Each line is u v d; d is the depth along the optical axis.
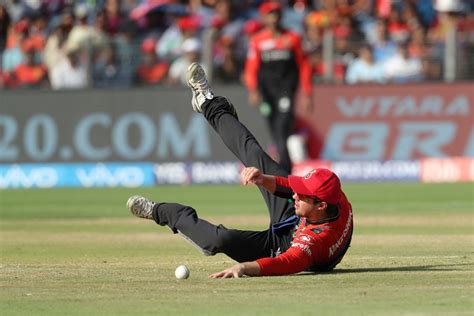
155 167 69.06
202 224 24.75
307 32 75.94
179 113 68.94
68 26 73.44
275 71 59.69
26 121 70.44
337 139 67.50
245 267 23.48
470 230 38.12
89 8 79.75
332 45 69.00
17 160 70.56
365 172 67.25
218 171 68.50
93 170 69.69
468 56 68.06
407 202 52.28
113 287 22.62
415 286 22.23
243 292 21.52
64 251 31.95
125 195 60.28
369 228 39.31
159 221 25.19
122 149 69.62
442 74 68.75
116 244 34.31
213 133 68.50
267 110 60.50
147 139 69.25
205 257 29.81
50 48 72.75
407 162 66.88
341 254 24.31
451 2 72.75
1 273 25.64
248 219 43.84
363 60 69.75
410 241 34.06
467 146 66.44
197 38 74.00
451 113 66.50
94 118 69.88
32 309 19.67
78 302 20.47
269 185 23.88
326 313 18.80
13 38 75.44
